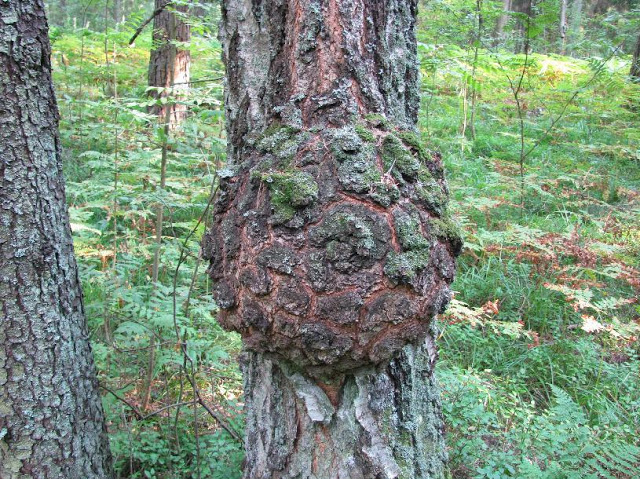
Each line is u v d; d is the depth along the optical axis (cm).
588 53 902
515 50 872
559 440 228
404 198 130
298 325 125
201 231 326
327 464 151
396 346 127
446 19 639
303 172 127
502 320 367
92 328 277
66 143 486
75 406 183
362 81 142
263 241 126
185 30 474
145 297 279
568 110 732
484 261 413
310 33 138
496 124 798
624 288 411
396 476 151
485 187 521
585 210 532
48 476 177
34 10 166
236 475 210
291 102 141
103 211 410
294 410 153
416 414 171
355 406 147
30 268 168
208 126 324
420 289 125
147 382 255
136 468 225
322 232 122
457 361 323
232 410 261
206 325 322
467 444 228
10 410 169
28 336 169
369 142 132
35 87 168
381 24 146
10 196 163
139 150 313
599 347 343
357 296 121
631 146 692
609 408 279
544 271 399
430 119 739
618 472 232
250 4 152
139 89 555
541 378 313
